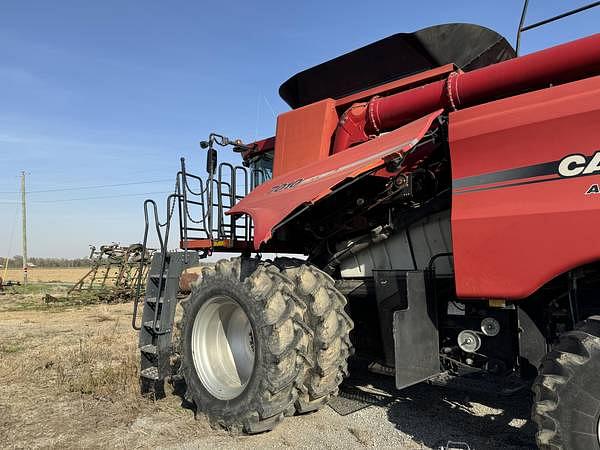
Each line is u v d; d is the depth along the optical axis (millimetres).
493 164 3211
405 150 3363
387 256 4434
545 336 3289
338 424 4117
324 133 4836
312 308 3994
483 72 3852
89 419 4355
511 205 3082
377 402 4570
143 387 5016
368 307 4641
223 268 4406
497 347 3516
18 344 8109
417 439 3760
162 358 4852
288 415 4027
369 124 4566
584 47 3340
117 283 17859
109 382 5336
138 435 3984
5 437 3977
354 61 4906
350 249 4570
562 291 3285
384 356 4301
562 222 2855
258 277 4102
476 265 3172
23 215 42969
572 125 2932
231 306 4449
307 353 3900
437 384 3861
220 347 4598
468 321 3725
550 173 2980
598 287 3178
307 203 3609
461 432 3889
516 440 3705
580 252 2781
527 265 2979
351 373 5484
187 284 9820
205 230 5527
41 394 5102
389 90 4660
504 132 3184
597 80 2955
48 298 16875
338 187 3678
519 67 3650
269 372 3797
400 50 4676
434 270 3861
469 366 3650
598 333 2748
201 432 4051
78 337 8766
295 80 5379
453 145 3396
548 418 2750
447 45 4582
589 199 2801
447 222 3994
